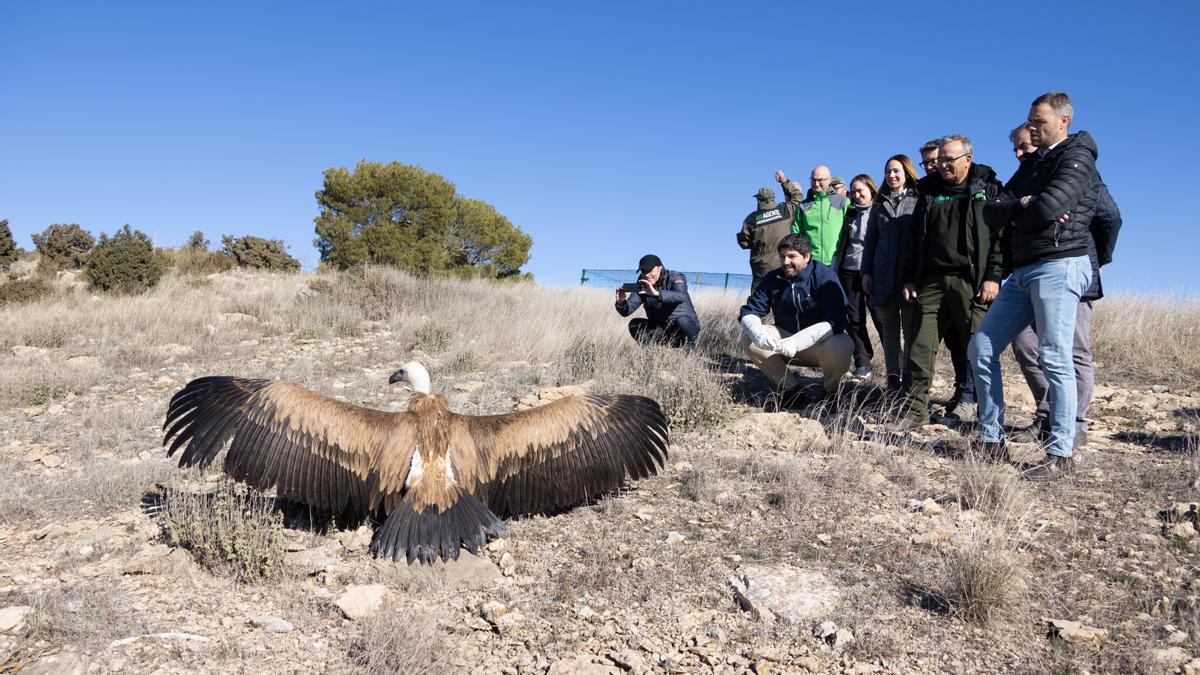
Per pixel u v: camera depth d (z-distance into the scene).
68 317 15.37
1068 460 5.80
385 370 10.33
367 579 4.40
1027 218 5.57
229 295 19.41
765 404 8.11
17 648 3.70
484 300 16.58
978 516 5.07
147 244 22.17
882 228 7.84
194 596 4.21
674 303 10.20
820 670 3.60
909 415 7.11
